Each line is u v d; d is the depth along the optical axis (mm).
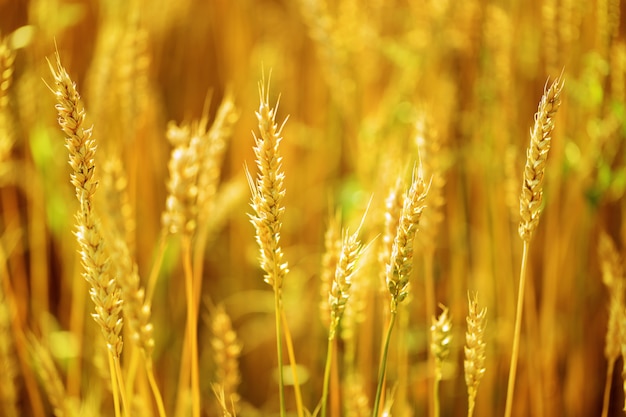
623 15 1021
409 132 1196
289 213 1394
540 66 1083
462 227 1162
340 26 1192
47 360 935
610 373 892
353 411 905
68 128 772
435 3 1090
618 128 1000
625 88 984
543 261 1115
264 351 1307
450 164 1108
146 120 1210
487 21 1066
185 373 972
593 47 1046
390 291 788
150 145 1231
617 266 948
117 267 827
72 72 1275
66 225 1144
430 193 920
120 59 1024
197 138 880
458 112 1161
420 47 1135
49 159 1111
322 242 1352
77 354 1044
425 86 1230
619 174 1006
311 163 1416
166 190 1321
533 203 794
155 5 1285
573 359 1086
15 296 1096
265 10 1653
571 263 1085
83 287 1050
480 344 811
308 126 1475
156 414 1064
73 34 1285
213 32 1477
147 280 1189
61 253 1229
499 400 1119
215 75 1486
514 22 1079
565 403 1102
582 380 1095
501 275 1087
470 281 1167
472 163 1137
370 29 1184
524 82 1101
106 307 788
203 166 932
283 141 1393
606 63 980
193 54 1469
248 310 1337
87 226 780
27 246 1245
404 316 950
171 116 1474
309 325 1250
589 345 1107
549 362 1052
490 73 1065
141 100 1021
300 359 1259
